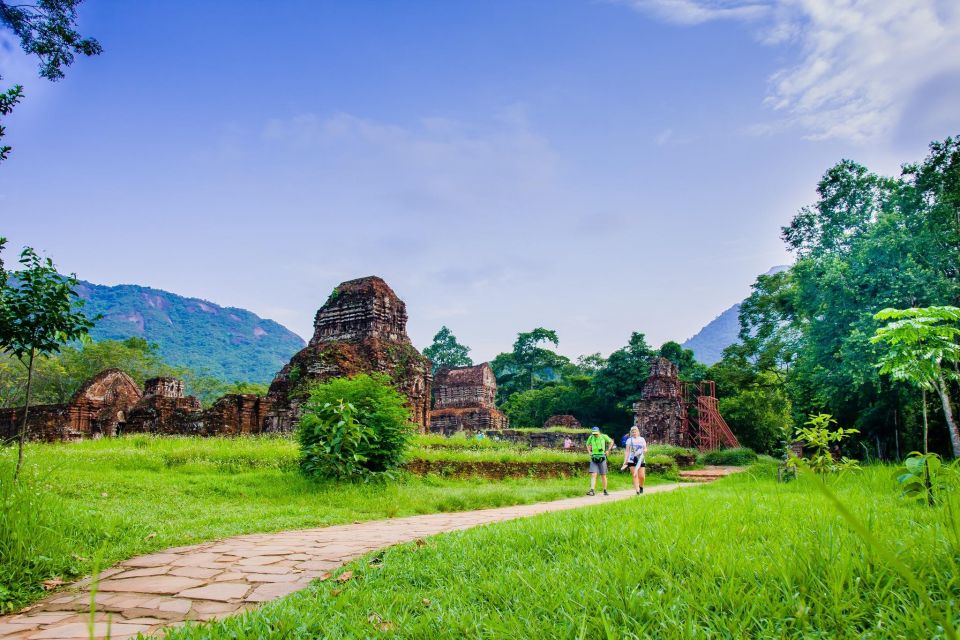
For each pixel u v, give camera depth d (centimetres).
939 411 1916
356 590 407
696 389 4459
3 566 484
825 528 410
